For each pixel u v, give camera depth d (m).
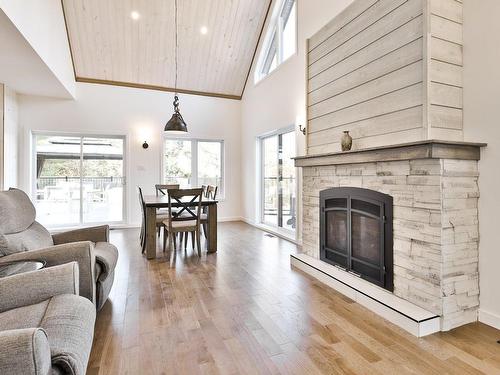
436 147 1.99
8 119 4.98
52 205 5.90
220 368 1.67
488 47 2.10
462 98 2.25
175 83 6.47
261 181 6.34
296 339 1.96
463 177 2.12
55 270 1.56
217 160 7.11
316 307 2.43
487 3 2.10
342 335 2.01
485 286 2.14
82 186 6.07
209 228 4.17
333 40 3.19
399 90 2.39
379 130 2.59
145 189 6.35
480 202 2.16
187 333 2.04
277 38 5.49
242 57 6.34
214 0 5.22
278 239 5.00
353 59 2.90
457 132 2.23
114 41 5.46
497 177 2.07
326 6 3.88
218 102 6.95
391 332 2.04
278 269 3.41
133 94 6.24
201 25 5.54
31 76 4.44
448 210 2.05
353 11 2.89
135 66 5.96
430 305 2.11
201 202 4.04
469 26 2.20
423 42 2.17
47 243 2.43
